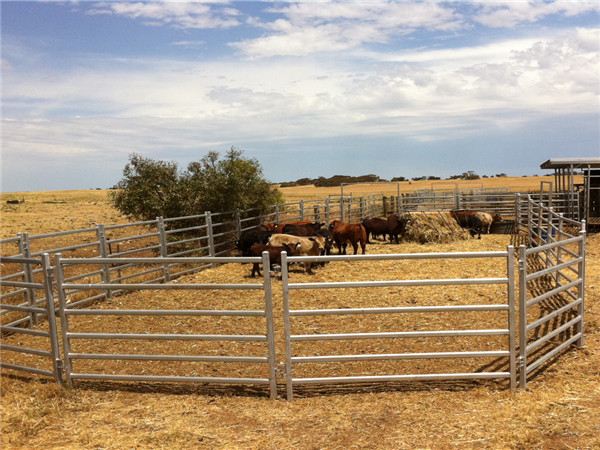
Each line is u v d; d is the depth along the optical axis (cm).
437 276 1136
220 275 1214
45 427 468
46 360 666
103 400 527
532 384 536
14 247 1981
